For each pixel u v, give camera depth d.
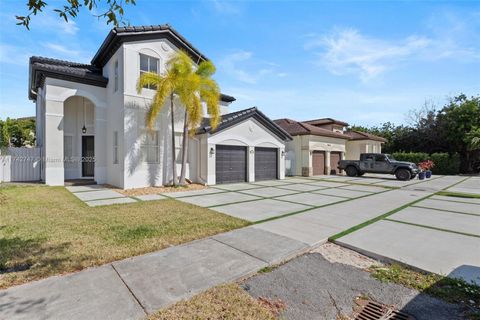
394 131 34.66
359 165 19.89
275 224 6.02
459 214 7.39
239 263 3.78
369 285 3.27
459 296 3.00
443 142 29.11
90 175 14.84
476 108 26.39
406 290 3.15
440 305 2.84
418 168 18.53
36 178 13.83
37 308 2.59
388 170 18.45
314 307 2.77
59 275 3.31
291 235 5.19
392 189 13.04
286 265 3.88
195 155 14.27
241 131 15.07
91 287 3.02
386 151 33.81
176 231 5.25
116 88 12.65
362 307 2.79
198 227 5.57
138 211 7.08
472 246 4.65
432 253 4.29
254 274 3.54
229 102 18.56
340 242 4.85
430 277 3.48
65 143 14.28
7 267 3.52
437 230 5.69
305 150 20.77
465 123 26.83
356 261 4.07
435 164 26.58
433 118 30.69
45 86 11.85
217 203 8.61
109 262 3.73
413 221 6.50
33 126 24.81
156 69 12.95
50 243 4.41
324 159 22.75
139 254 4.05
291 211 7.50
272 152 17.42
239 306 2.71
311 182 15.93
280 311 2.68
